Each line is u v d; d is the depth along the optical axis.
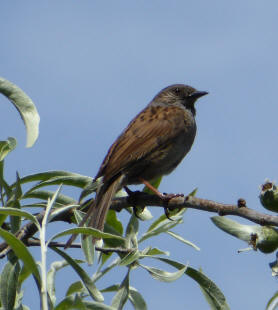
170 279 6.85
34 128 7.79
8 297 6.29
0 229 5.43
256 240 6.69
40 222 7.55
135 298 7.49
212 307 6.96
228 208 6.95
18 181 7.57
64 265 7.62
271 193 6.74
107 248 7.47
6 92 7.89
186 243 7.91
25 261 5.55
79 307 5.32
